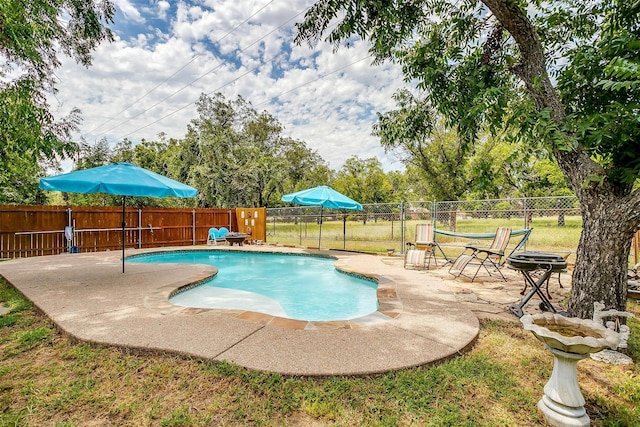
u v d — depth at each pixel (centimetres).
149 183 570
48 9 545
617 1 332
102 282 569
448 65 438
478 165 429
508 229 680
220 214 1467
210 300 560
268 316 386
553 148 328
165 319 367
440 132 1686
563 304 445
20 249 940
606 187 312
